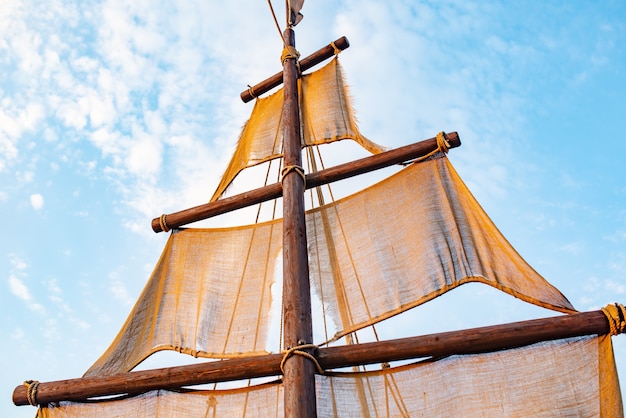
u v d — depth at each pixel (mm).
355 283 8188
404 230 8430
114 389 7070
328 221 9000
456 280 7590
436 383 6656
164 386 6965
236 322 8375
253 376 6586
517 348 6551
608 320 6164
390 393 6730
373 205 8906
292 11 12203
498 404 6348
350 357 6344
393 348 6348
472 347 6348
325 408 6551
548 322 6309
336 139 10391
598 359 6160
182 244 9398
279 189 8656
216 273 8969
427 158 8859
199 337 8312
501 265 7543
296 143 9133
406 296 7766
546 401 6215
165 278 9117
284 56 11414
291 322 6531
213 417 7148
